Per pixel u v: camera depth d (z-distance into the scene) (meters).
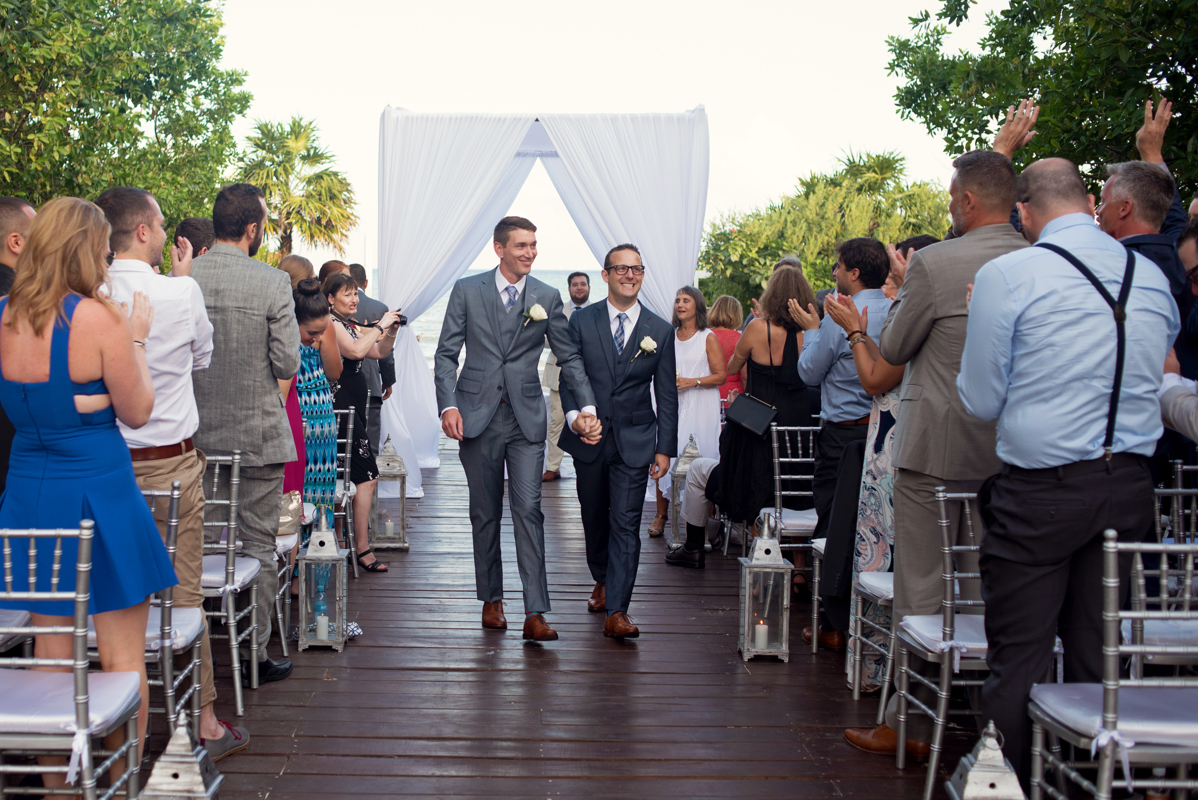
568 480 8.31
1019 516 2.10
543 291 4.00
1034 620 2.11
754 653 3.78
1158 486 3.17
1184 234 2.86
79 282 2.03
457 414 3.93
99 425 2.08
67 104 10.59
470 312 3.96
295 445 3.69
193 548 2.76
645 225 6.93
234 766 2.73
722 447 4.86
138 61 15.12
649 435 4.07
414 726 3.06
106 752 2.12
